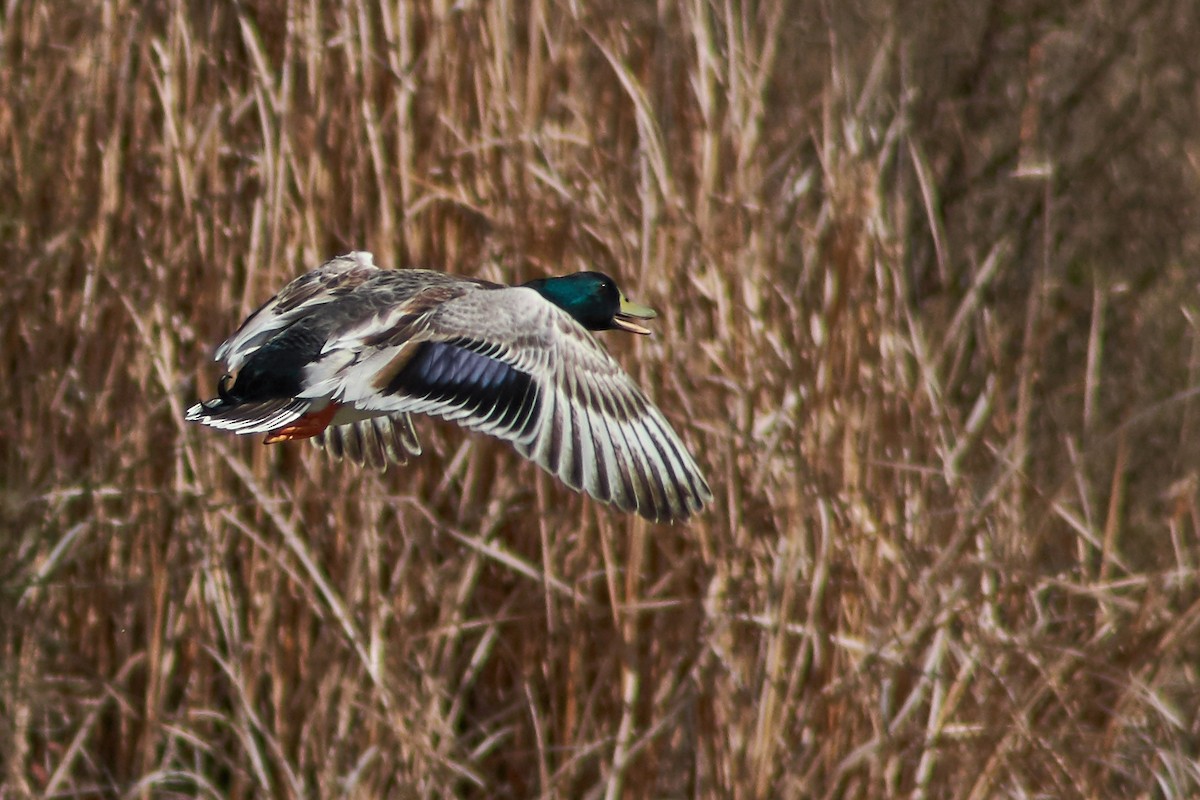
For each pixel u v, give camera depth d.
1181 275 14.50
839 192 10.73
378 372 6.29
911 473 10.36
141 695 10.51
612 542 10.33
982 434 10.89
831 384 10.29
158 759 10.42
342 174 10.78
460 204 10.81
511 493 10.17
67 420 10.72
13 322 10.86
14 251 10.84
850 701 9.63
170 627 10.20
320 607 9.71
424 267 10.73
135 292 10.70
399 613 10.03
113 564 10.52
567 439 5.99
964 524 10.25
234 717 10.22
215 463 10.36
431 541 10.23
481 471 10.53
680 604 9.94
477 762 10.11
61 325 10.81
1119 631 10.41
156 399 10.61
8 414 10.66
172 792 10.16
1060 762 9.50
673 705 9.64
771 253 10.74
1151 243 14.79
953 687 9.70
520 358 6.20
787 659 9.83
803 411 10.13
